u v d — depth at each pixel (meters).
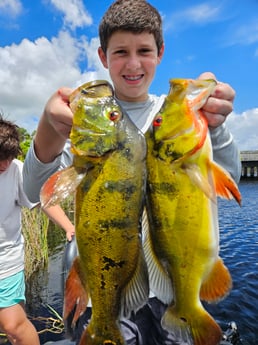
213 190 0.45
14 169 0.98
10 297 0.95
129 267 0.46
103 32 0.61
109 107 0.46
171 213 0.46
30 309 1.51
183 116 0.46
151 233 0.48
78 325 0.59
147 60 0.59
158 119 0.48
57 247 2.44
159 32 0.61
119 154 0.45
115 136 0.45
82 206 0.46
